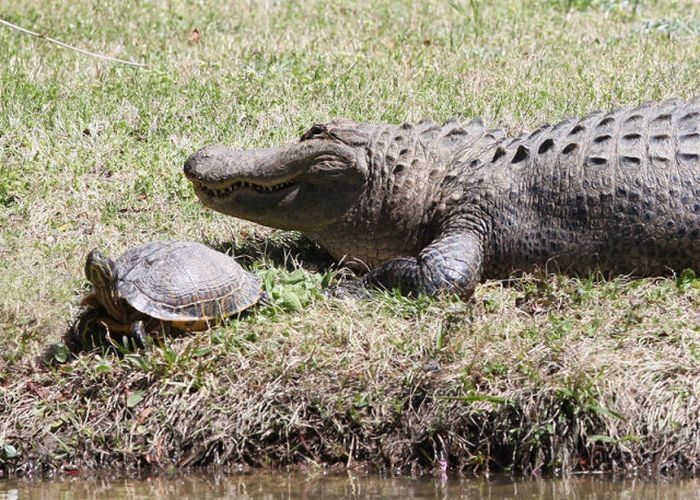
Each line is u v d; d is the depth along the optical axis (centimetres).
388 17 4959
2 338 2439
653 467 2127
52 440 2269
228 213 2903
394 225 2830
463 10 4994
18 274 2639
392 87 3781
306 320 2423
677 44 4409
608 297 2517
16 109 3534
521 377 2209
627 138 2706
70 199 3058
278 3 5244
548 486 2070
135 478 2198
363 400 2228
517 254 2706
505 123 3478
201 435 2248
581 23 4928
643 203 2633
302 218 2844
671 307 2448
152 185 3145
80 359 2367
